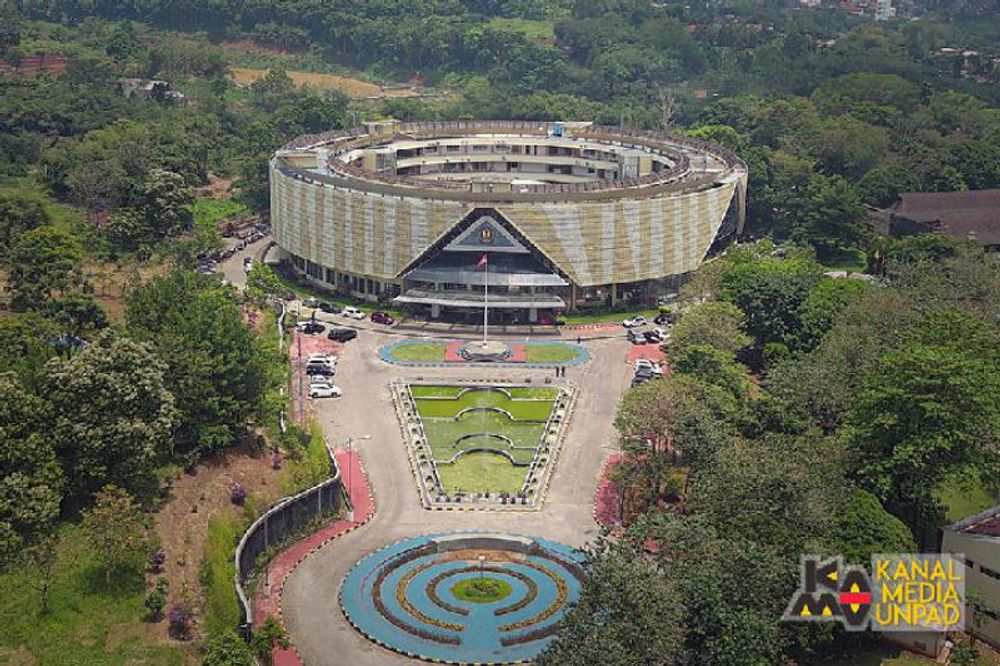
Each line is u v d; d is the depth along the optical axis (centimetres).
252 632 17188
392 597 18675
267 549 19975
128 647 16175
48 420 18362
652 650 14700
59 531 17988
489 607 18400
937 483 19250
